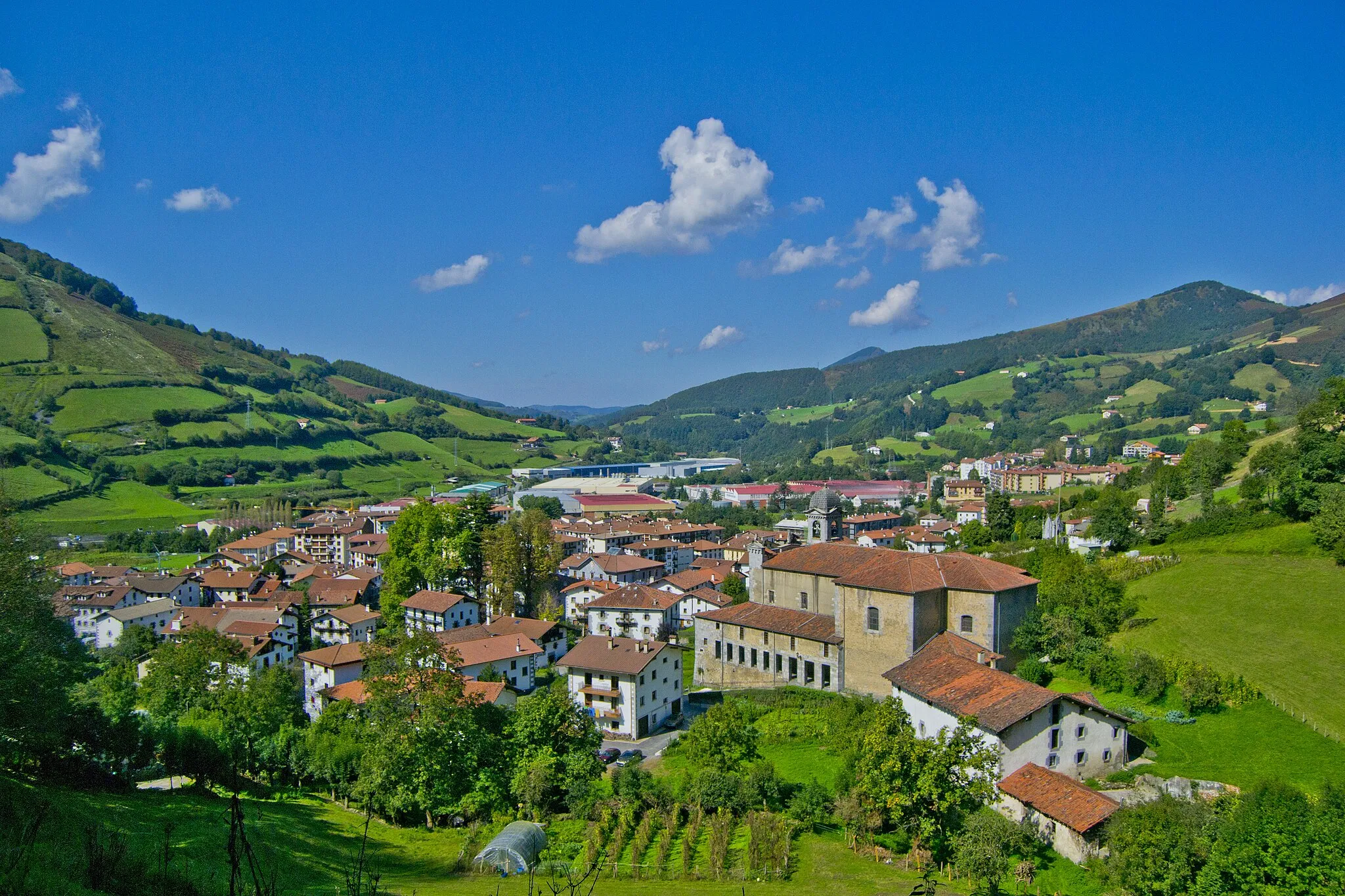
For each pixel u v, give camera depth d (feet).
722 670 303.48
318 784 231.50
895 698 172.24
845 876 147.54
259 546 633.20
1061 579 280.10
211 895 110.52
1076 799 151.84
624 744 257.14
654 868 154.92
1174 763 176.76
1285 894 116.37
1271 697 195.83
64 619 180.86
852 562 282.77
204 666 277.85
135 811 169.27
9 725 150.20
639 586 420.77
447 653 217.36
